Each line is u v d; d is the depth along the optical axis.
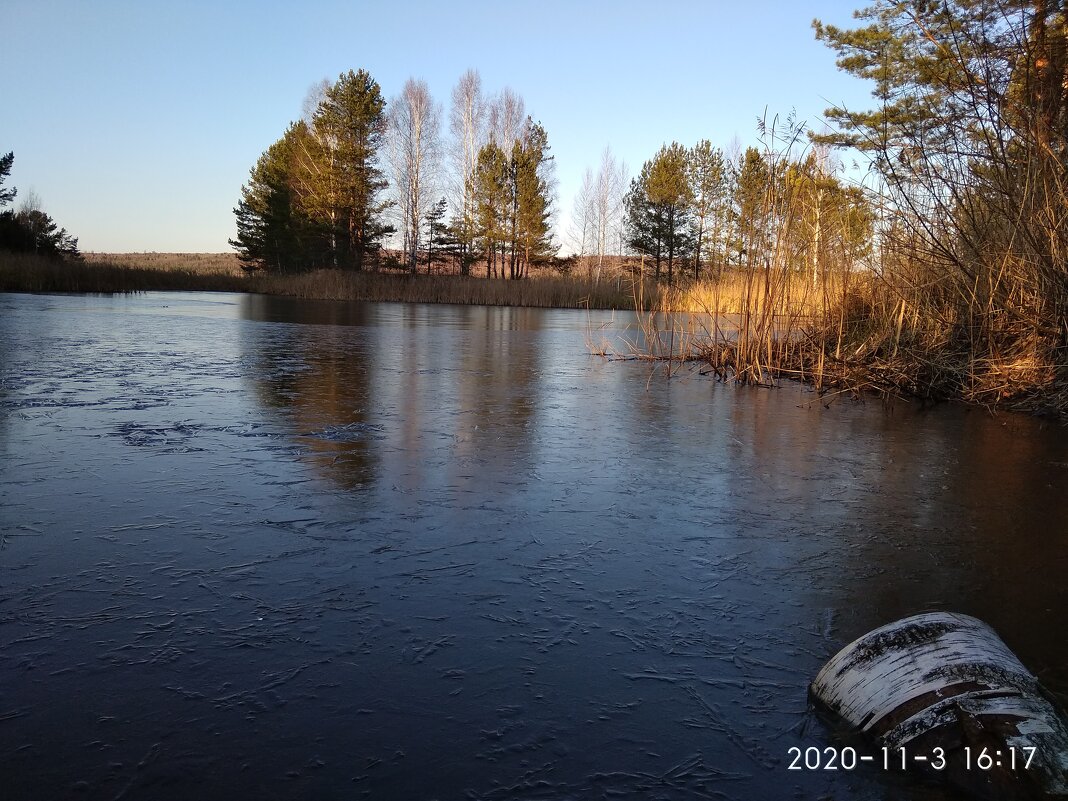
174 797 1.36
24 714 1.59
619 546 2.68
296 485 3.29
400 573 2.38
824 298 7.76
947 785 1.44
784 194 7.62
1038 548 2.74
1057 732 1.46
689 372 8.13
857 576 2.46
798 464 3.97
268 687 1.71
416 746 1.52
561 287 27.83
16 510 2.88
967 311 6.75
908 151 6.62
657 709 1.67
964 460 4.13
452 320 16.61
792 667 1.87
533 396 5.98
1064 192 5.90
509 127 39.53
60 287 28.52
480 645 1.93
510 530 2.81
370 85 36.31
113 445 3.94
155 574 2.32
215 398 5.45
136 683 1.71
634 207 39.06
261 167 47.91
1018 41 5.78
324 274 32.16
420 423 4.74
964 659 1.61
